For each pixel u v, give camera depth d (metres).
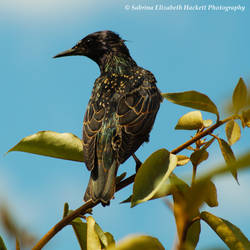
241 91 1.98
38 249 3.92
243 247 3.58
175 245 1.91
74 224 3.95
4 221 1.60
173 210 2.07
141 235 1.81
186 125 3.96
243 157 1.15
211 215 3.65
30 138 3.98
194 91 3.61
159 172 3.57
